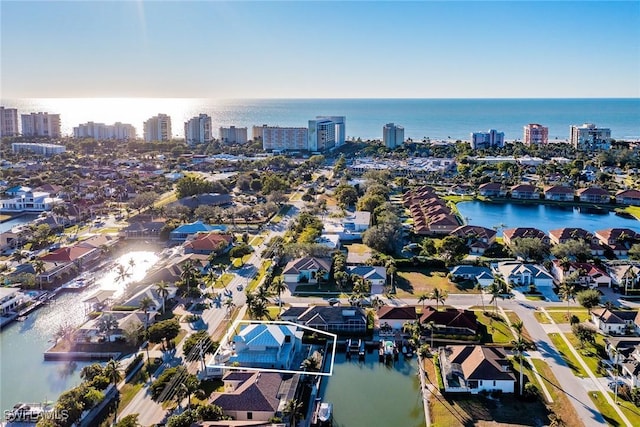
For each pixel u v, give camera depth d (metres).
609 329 125.56
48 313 147.25
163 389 98.81
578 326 123.25
